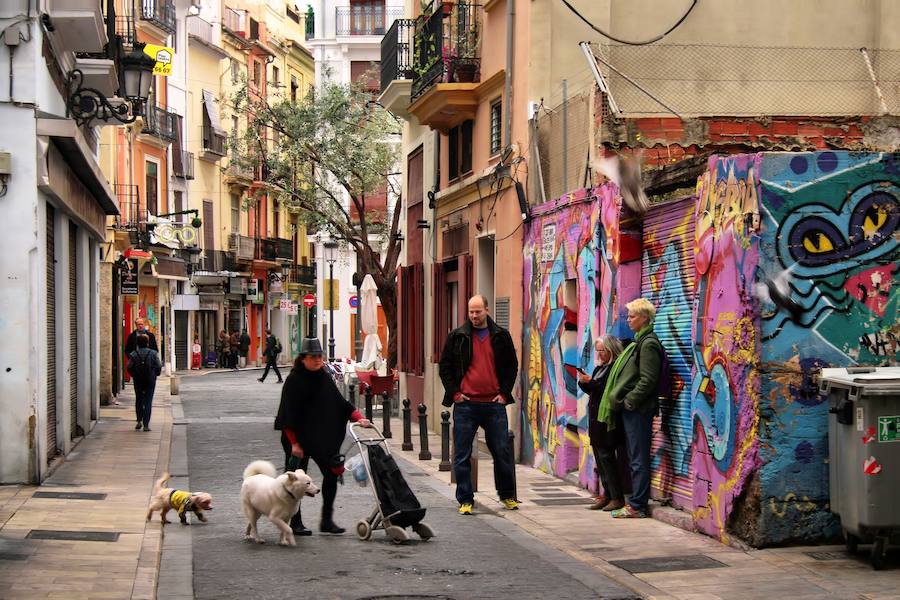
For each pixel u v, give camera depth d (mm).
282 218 71125
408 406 19828
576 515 12266
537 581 8930
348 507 12977
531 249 17094
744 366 10031
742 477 10062
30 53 13961
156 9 50875
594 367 14117
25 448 14047
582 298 14703
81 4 15156
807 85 16578
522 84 17281
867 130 14727
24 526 11148
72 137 14203
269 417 26797
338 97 38656
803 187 9977
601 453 12422
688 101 16453
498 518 12133
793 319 9938
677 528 11320
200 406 30453
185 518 11734
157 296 51219
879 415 8930
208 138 58812
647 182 12570
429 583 8852
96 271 23859
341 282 65688
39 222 14258
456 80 20422
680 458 11891
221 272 59906
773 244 9930
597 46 16422
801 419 9922
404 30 26547
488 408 12617
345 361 33844
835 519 9945
